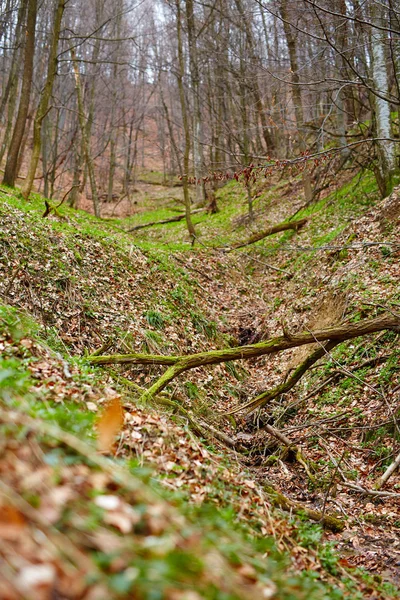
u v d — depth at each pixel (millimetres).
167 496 3326
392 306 11266
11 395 3355
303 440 9680
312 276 16203
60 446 2865
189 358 8273
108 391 5660
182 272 16625
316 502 7574
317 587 3604
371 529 6574
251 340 15086
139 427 4922
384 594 4402
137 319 12109
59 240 12750
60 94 37469
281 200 27531
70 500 2268
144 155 59844
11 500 2025
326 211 21297
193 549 2342
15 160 20859
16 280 10422
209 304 16109
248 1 20375
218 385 12008
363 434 9086
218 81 30172
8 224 11875
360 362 10906
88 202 40125
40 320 9867
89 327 10797
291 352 13477
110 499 2436
